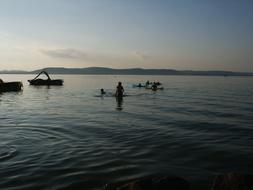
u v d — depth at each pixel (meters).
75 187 8.29
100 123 19.11
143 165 10.27
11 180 8.79
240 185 5.90
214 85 89.31
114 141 13.85
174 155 11.59
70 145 12.91
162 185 6.02
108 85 81.12
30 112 25.03
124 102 34.50
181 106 30.55
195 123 19.50
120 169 9.82
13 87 53.78
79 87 69.94
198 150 12.38
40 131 16.12
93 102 34.41
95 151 11.98
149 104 32.28
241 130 17.11
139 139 14.34
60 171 9.56
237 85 91.19
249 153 11.98
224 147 12.91
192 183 8.65
